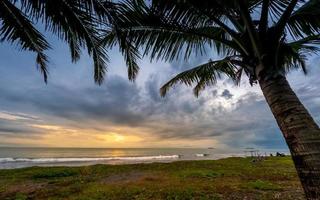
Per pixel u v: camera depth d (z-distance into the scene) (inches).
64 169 852.0
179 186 476.4
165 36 184.5
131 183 537.6
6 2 204.4
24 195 439.8
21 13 212.1
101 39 213.8
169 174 690.2
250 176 632.4
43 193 454.3
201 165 1006.4
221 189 439.5
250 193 406.9
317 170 115.3
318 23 185.2
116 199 379.2
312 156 118.0
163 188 457.1
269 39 143.9
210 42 245.4
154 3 164.7
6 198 422.3
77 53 236.1
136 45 193.8
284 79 139.9
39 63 263.4
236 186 468.8
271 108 137.4
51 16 198.7
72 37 222.5
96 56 223.9
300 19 191.8
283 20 141.6
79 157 2972.4
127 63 220.2
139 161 2089.1
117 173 754.2
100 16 189.0
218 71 283.0
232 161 1267.2
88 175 730.8
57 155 3444.9
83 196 404.2
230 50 262.5
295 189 430.6
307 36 199.6
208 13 159.8
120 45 193.6
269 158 1494.8
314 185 114.9
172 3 162.1
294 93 136.6
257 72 145.4
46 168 914.7
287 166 937.5
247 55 153.3
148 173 730.8
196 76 278.5
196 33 176.4
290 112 128.8
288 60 262.2
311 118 128.7
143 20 178.1
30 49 247.0
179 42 191.2
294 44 211.6
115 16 180.1
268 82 138.6
